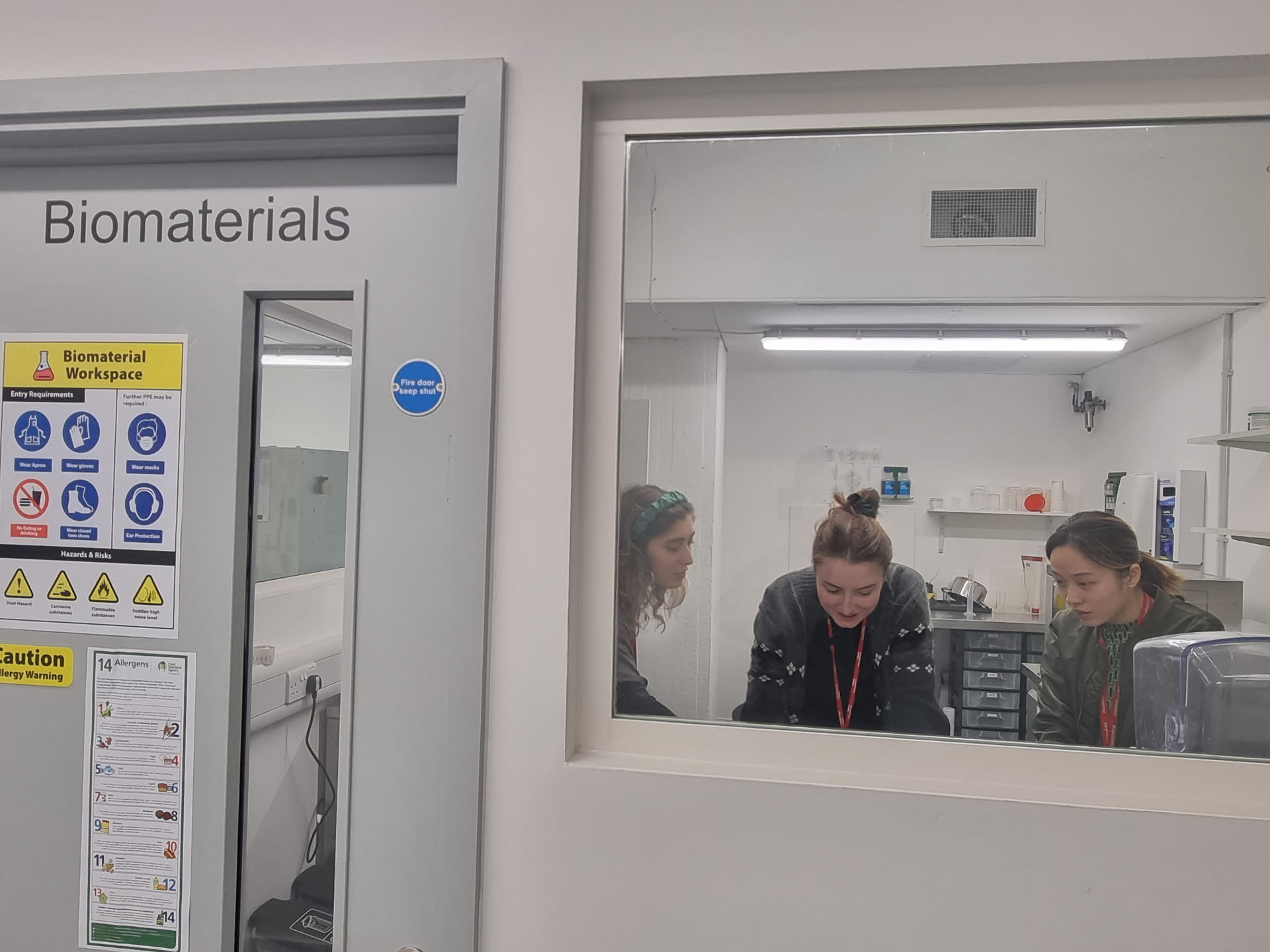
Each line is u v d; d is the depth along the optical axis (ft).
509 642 2.99
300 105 3.11
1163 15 2.75
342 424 3.32
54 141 3.32
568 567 2.97
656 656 3.18
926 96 3.01
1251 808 2.78
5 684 3.45
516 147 3.01
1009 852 2.76
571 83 3.00
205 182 3.42
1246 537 2.98
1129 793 2.88
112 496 3.40
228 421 3.34
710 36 2.94
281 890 3.40
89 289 3.44
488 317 2.97
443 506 3.21
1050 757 2.92
